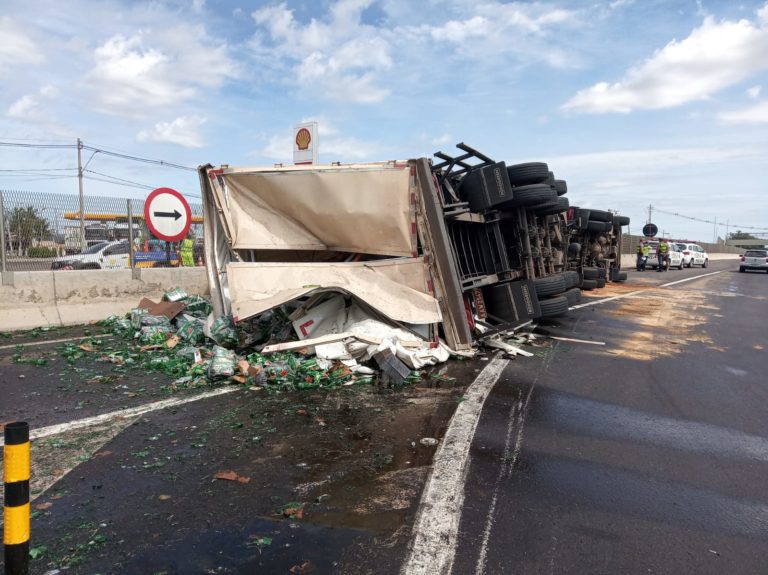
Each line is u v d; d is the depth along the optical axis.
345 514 3.53
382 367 6.64
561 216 13.62
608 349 9.34
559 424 5.39
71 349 7.78
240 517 3.46
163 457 4.33
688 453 4.74
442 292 8.22
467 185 9.38
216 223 8.80
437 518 3.50
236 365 6.59
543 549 3.20
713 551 3.23
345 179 8.07
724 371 7.91
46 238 10.22
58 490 3.75
